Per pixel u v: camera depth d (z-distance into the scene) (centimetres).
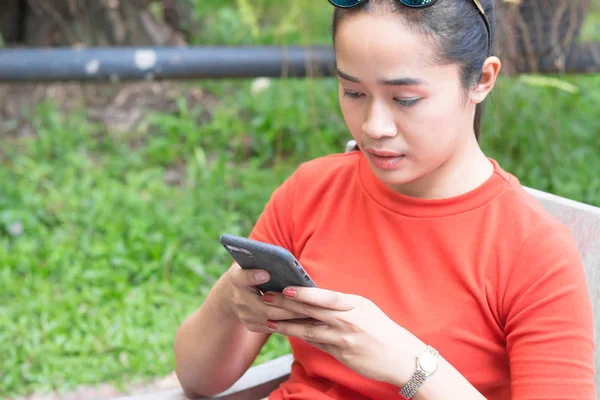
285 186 170
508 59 280
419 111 133
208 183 378
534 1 329
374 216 154
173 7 471
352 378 154
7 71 333
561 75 365
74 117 431
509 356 143
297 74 353
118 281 324
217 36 476
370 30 129
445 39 129
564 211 174
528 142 381
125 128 431
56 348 292
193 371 171
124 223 354
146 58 338
